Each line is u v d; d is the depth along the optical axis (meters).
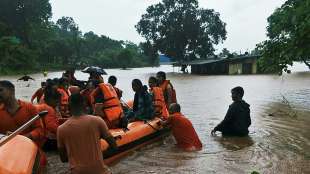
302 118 11.83
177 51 67.31
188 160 7.45
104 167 5.00
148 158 7.61
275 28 15.07
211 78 38.66
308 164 7.09
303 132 9.78
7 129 5.88
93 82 9.15
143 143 8.50
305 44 14.07
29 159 4.96
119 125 8.15
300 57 14.80
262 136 9.40
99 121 5.04
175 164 7.20
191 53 67.88
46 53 82.75
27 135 5.74
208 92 21.77
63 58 89.81
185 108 14.61
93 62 105.62
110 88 8.30
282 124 10.87
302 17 13.51
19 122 5.85
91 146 4.93
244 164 7.15
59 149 5.07
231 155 7.75
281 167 6.94
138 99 9.37
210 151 8.06
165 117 9.65
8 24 75.44
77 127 4.94
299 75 41.38
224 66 52.25
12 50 61.16
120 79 38.97
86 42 112.12
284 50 14.61
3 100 5.78
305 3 13.45
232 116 9.45
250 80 33.47
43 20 84.75
